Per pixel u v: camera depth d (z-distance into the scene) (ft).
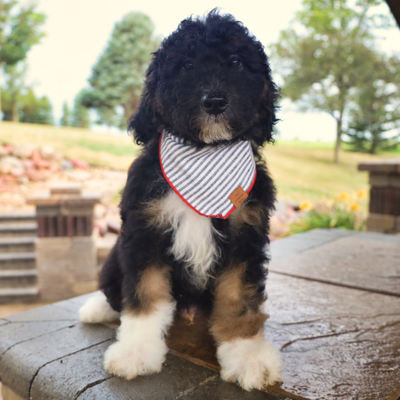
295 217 8.04
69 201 5.46
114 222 7.70
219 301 1.65
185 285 1.73
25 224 7.35
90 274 5.75
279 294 2.46
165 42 1.69
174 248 1.62
